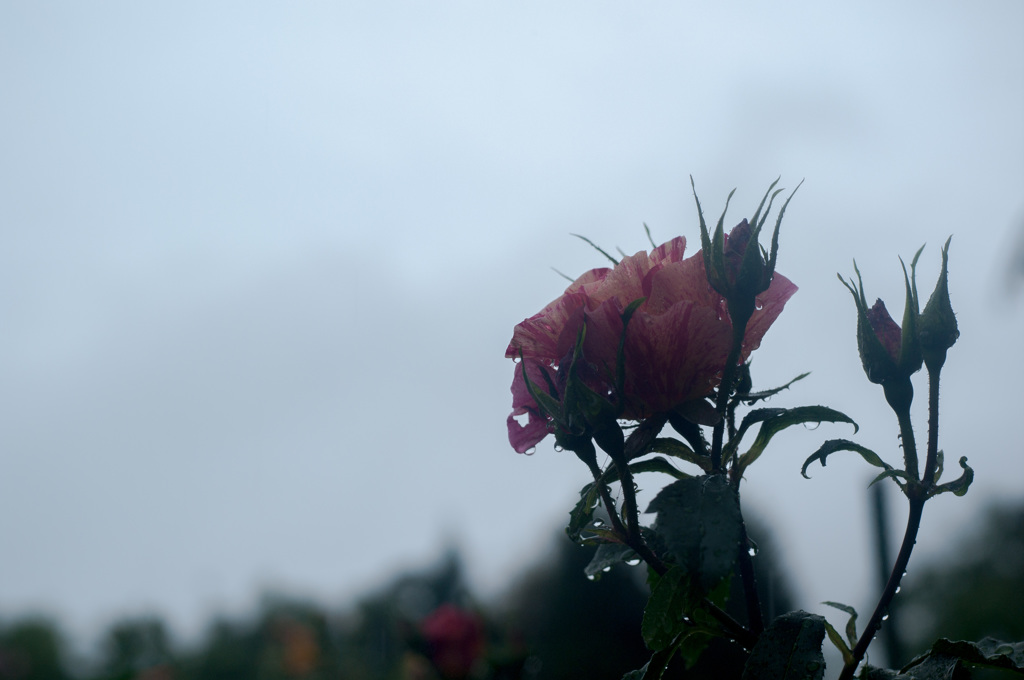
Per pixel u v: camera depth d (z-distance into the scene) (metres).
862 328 0.46
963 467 0.45
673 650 0.46
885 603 0.45
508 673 1.30
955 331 0.45
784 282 0.47
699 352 0.45
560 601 3.05
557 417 0.45
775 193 0.45
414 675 1.33
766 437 0.46
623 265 0.46
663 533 0.42
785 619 0.44
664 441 0.45
